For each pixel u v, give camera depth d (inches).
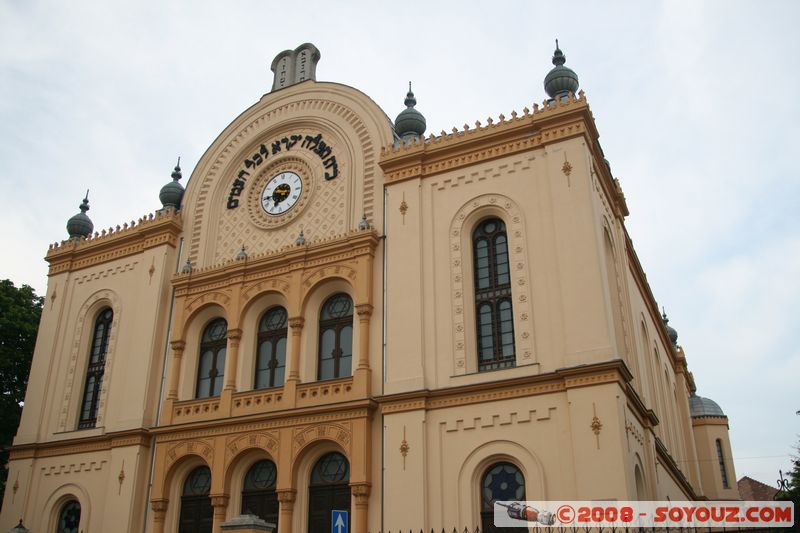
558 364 944.3
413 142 1151.6
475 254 1077.8
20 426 1327.5
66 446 1261.1
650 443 1063.0
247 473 1106.1
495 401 955.3
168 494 1136.2
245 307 1190.3
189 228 1342.3
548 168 1042.1
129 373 1244.5
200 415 1149.1
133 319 1307.8
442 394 984.3
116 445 1193.4
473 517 914.7
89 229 1501.0
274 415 1069.8
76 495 1215.6
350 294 1143.6
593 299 946.1
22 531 1011.3
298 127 1330.0
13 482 1278.3
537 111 1080.8
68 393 1317.7
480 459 936.9
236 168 1364.4
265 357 1179.3
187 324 1239.5
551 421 916.0
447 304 1042.7
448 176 1118.4
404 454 968.9
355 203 1194.6
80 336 1359.5
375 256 1128.8
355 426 1009.5
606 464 860.0
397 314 1060.5
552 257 999.6
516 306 999.6
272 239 1250.0
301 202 1252.5
